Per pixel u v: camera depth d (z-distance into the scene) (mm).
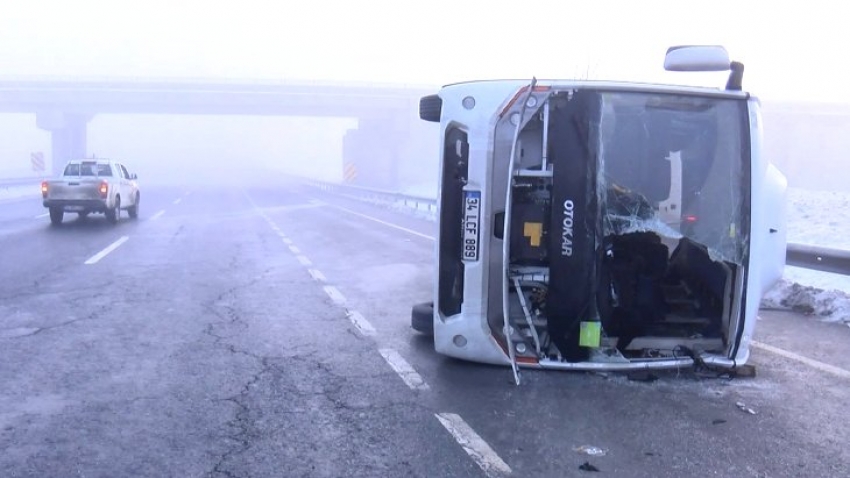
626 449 5031
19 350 7512
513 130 6336
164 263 14125
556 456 4910
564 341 6383
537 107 6199
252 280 12133
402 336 8188
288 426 5441
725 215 6504
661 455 4938
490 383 6402
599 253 6273
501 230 6430
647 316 6539
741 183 6473
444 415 5652
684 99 6355
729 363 6586
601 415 5660
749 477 4621
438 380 6504
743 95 6438
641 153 6383
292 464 4789
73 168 23609
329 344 7824
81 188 22391
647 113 6363
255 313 9445
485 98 6344
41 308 9664
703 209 6484
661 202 6418
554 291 6277
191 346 7723
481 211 6414
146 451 4984
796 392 6262
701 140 6465
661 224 6402
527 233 6383
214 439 5199
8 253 15516
